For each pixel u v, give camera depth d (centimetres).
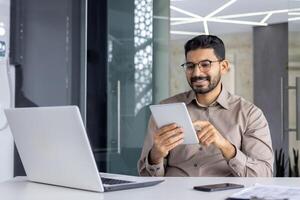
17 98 252
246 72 629
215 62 182
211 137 159
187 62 185
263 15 539
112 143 297
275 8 504
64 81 274
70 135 109
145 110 296
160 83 297
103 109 296
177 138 156
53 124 111
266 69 597
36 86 261
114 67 299
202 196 107
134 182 124
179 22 568
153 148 165
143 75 298
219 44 184
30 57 257
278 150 342
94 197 106
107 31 298
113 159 297
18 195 111
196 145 181
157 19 298
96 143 292
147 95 297
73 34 280
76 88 280
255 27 607
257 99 601
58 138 112
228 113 187
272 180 135
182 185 125
